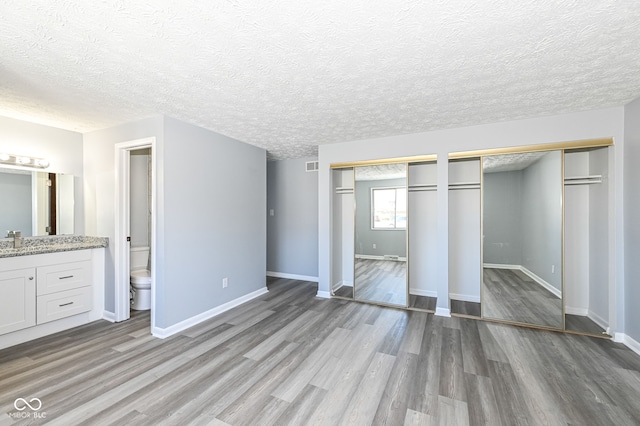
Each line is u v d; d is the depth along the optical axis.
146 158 4.00
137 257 3.91
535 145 2.91
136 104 2.51
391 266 3.80
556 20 1.39
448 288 3.34
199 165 3.19
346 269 4.23
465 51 1.68
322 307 3.67
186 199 3.02
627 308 2.57
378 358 2.38
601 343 2.61
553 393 1.90
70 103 2.48
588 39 1.55
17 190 2.98
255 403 1.81
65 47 1.61
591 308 2.99
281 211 5.42
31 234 3.06
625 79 2.05
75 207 3.38
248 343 2.65
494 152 3.09
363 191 3.93
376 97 2.37
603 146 2.70
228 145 3.63
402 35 1.51
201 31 1.46
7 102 2.46
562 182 2.92
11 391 1.92
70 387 1.96
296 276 5.28
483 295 3.27
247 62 1.79
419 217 3.87
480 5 1.28
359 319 3.26
